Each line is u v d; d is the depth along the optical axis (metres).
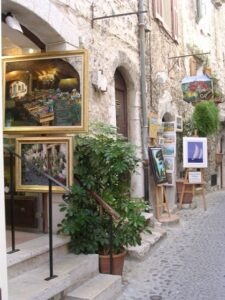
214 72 15.24
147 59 8.72
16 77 5.13
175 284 4.93
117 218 4.74
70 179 4.91
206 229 7.89
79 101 4.88
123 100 7.96
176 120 10.51
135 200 5.18
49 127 4.96
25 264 4.06
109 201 5.00
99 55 6.48
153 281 5.05
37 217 5.16
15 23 4.71
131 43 7.87
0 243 2.80
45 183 4.98
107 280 4.50
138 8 8.23
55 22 5.20
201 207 10.65
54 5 5.28
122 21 7.46
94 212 4.95
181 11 11.74
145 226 5.16
